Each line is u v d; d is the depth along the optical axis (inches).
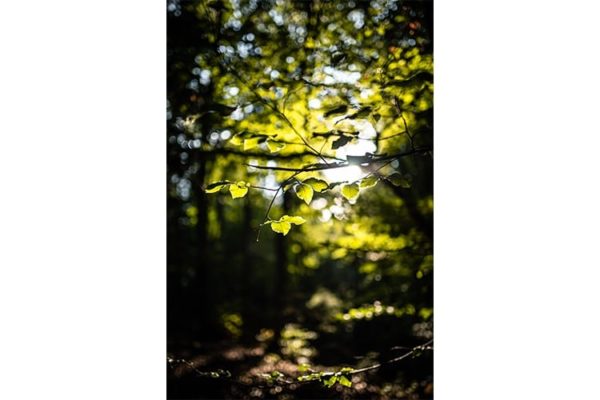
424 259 206.5
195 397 235.5
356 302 226.4
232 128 173.3
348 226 220.7
